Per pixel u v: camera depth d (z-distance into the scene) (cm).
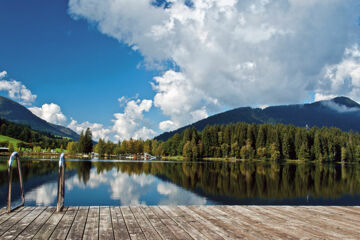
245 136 12538
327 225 657
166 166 6388
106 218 669
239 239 539
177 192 2550
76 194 2339
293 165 8075
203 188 2841
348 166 8238
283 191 2755
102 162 7288
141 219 668
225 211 779
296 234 582
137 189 2655
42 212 720
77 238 520
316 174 4956
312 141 11750
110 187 2733
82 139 12156
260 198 2362
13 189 2394
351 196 2514
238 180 3678
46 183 2759
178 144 13575
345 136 13512
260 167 6712
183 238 536
